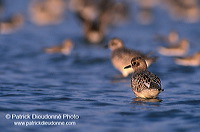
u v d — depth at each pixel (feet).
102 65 66.18
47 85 49.67
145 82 41.70
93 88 48.26
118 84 51.08
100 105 39.55
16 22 120.26
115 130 31.89
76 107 38.73
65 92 45.57
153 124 33.37
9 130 31.86
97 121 34.22
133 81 42.98
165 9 172.55
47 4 144.87
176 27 127.34
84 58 70.44
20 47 82.69
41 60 69.72
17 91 45.32
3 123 33.65
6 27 116.57
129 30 119.14
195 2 161.38
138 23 137.59
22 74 57.21
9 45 84.99
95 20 97.30
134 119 34.78
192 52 83.35
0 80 52.13
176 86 49.88
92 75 57.77
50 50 76.79
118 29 120.06
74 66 65.26
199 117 35.17
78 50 81.10
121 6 130.82
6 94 43.52
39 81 52.37
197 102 40.96
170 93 45.50
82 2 98.58
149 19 144.56
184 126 32.76
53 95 43.68
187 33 113.50
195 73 59.82
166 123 33.60
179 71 61.05
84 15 97.76
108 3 99.40
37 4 141.90
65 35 105.40
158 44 92.58
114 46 60.95
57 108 38.22
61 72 59.72
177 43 90.68
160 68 62.95
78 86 49.57
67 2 150.82
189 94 45.06
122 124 33.40
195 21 143.64
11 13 148.97
